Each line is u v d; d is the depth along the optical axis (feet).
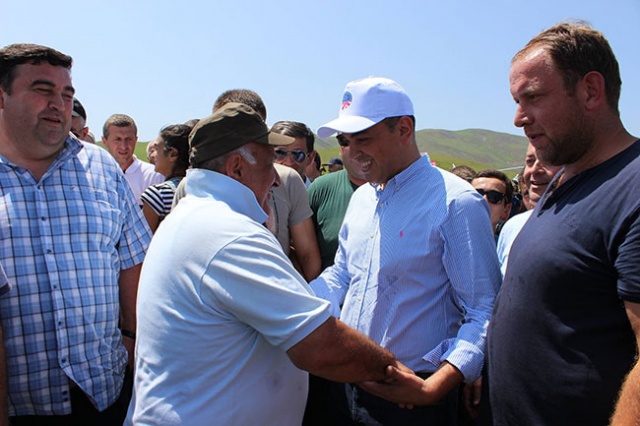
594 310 4.64
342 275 8.00
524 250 5.25
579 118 4.85
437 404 6.61
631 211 4.28
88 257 7.20
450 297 6.72
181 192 9.41
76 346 7.00
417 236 6.59
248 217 5.39
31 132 6.72
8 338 6.64
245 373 5.14
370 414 6.92
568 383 4.78
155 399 5.18
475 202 6.38
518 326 5.23
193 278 5.00
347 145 8.73
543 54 4.93
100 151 8.00
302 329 4.88
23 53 6.62
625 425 4.02
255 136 5.59
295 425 5.71
